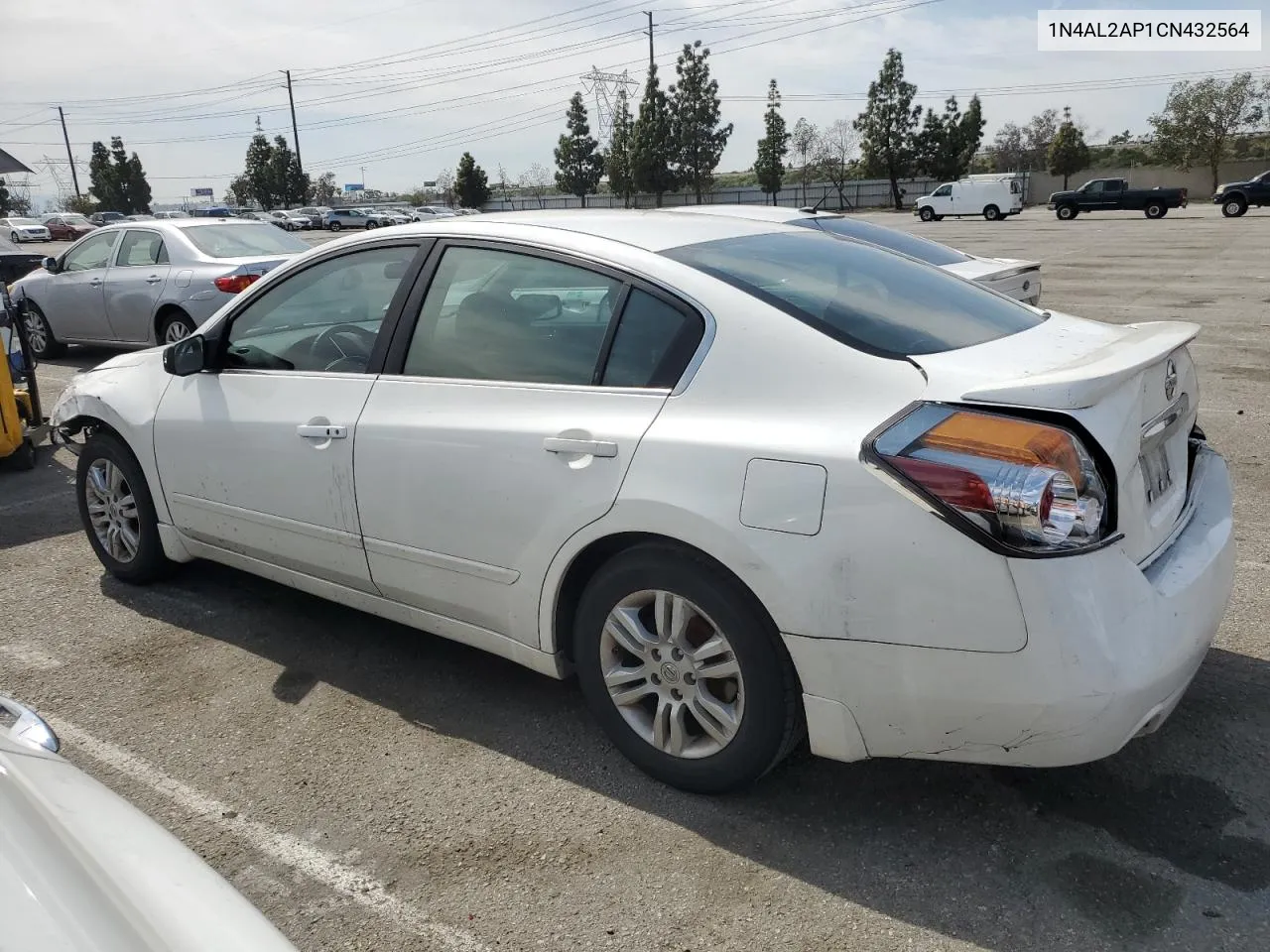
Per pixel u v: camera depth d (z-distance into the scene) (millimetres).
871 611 2367
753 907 2455
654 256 2959
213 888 1565
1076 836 2664
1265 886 2455
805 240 3441
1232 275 16922
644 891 2531
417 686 3631
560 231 3172
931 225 42656
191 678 3721
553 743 3229
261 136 84688
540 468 2900
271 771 3111
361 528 3410
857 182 72562
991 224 41094
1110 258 21203
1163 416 2699
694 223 3391
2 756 1765
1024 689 2252
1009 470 2227
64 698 3586
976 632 2268
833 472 2393
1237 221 34562
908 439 2350
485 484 3025
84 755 3215
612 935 2385
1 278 7426
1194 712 3229
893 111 67938
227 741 3287
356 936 2408
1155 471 2734
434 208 68062
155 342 10172
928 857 2609
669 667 2809
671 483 2625
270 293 3830
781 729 2643
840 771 3006
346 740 3281
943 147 67938
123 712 3482
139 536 4441
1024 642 2232
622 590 2834
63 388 9484
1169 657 2363
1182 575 2562
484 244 3262
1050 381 2309
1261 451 6316
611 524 2750
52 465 6848
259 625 4172
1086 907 2404
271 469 3650
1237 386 8289
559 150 73938
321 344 3639
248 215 68250
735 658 2637
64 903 1381
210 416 3871
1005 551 2219
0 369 6305
